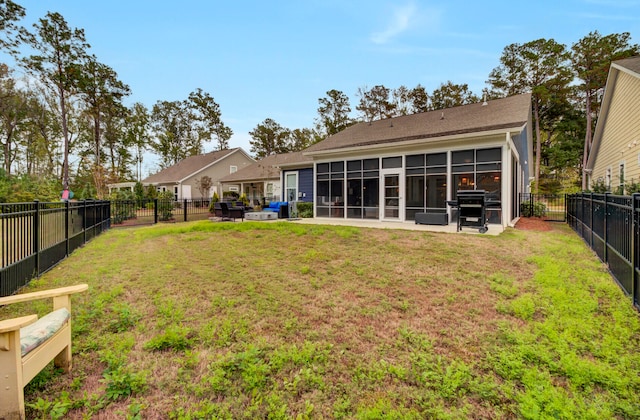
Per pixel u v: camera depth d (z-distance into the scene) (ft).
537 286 14.60
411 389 7.98
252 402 7.55
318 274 17.24
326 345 10.05
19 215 15.24
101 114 103.91
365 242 24.11
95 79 92.38
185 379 8.43
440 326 11.28
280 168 64.03
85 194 64.49
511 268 17.44
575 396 7.48
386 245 22.88
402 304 13.14
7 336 6.19
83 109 96.94
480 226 28.53
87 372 8.72
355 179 43.52
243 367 8.71
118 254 23.11
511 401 7.50
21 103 91.09
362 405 7.43
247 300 13.91
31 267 16.56
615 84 44.01
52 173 107.14
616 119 44.62
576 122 103.35
